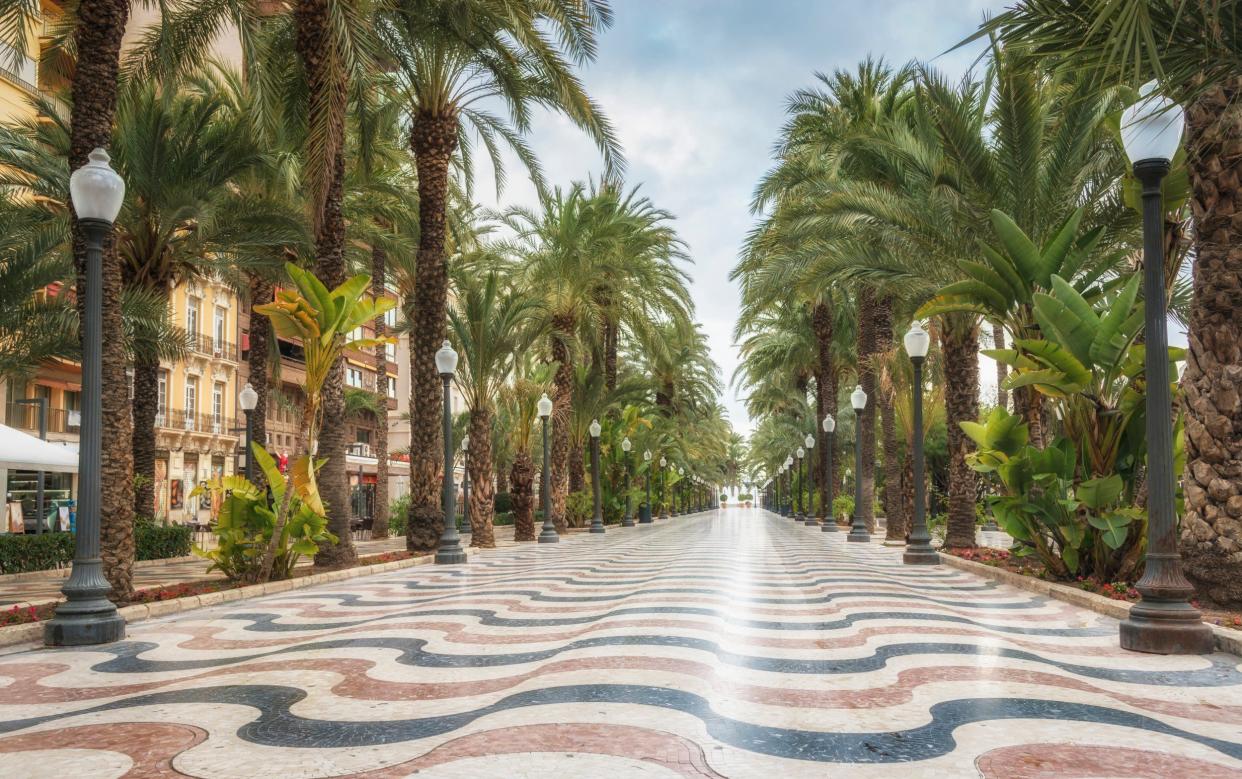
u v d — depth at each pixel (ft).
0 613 26.55
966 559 45.47
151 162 51.52
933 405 78.48
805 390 138.00
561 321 84.79
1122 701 14.85
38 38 73.72
